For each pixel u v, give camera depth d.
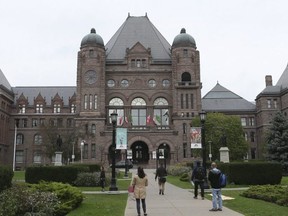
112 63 92.00
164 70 91.25
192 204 21.56
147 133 85.25
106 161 83.19
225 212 18.20
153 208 19.94
